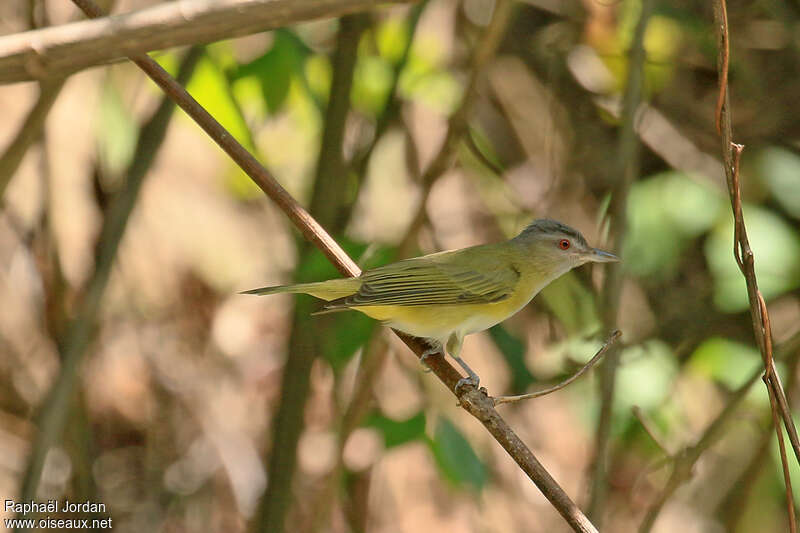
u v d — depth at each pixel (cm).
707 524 1200
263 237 1243
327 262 842
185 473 1205
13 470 1097
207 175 1222
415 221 934
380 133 1038
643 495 1240
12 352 1126
